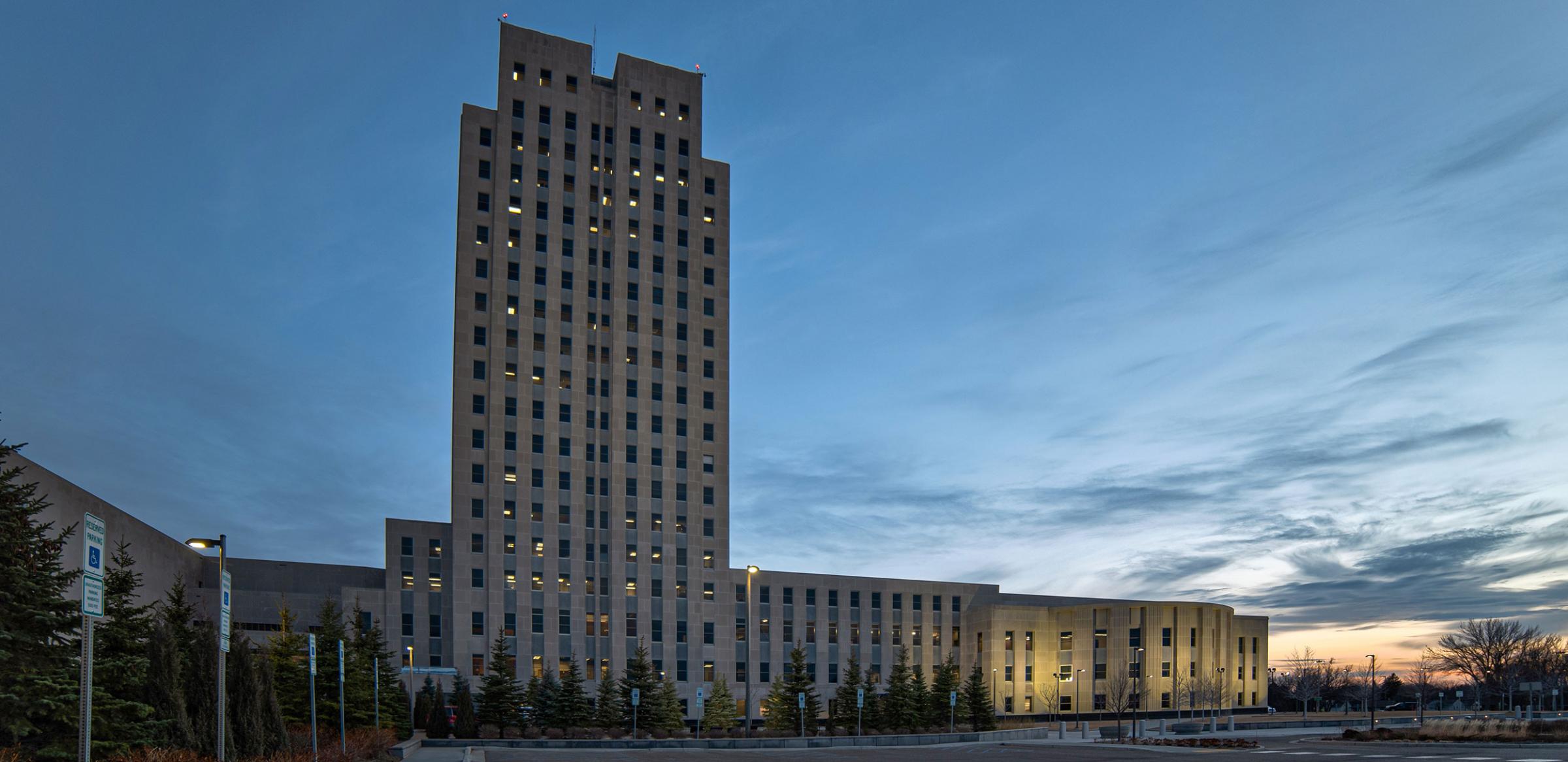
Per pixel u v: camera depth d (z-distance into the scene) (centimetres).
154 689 2991
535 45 11275
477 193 10731
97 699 2794
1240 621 12625
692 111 11975
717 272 11712
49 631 2755
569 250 11000
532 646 10000
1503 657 14038
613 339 10981
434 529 10012
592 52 11731
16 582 2662
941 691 8369
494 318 10488
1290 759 4347
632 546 10644
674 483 10988
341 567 10006
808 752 5581
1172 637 11431
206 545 2236
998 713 11694
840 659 11488
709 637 10856
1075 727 9825
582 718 7781
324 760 3200
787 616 11331
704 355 11456
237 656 3225
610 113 11550
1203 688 11181
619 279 11119
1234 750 5212
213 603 7781
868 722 7788
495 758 4794
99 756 2808
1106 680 11556
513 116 11031
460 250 10562
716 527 11125
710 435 11312
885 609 11900
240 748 3158
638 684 7988
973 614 12219
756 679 10981
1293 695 15450
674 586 10756
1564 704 14450
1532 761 4088
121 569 3709
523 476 10306
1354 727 8944
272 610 9225
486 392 10344
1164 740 6331
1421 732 6028
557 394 10619
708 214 11831
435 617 9844
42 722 2747
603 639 10331
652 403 11044
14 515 2777
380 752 4184
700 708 6938
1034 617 12069
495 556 10019
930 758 4922
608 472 10706
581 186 11181
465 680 8500
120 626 3294
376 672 5122
